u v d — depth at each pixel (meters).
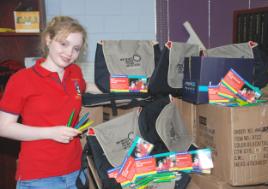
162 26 2.53
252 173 1.34
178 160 1.39
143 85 1.64
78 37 1.26
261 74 1.63
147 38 2.53
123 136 1.39
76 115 1.38
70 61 1.30
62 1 2.40
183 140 1.50
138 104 1.58
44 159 1.28
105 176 1.27
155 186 1.31
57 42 1.24
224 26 2.62
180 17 2.54
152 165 1.34
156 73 1.59
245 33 2.24
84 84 1.55
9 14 2.37
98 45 1.66
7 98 1.22
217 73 1.45
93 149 1.33
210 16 2.59
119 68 1.64
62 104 1.30
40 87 1.25
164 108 1.51
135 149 1.35
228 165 1.33
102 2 2.45
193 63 1.50
